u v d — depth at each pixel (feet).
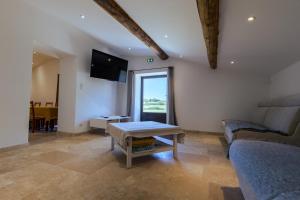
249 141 5.54
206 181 6.57
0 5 9.47
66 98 14.78
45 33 11.93
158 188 5.98
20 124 10.43
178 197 5.45
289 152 4.23
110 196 5.41
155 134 8.63
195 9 8.01
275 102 11.61
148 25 11.11
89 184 6.14
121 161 8.54
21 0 10.46
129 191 5.74
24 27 10.63
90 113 16.11
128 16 10.34
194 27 9.78
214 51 11.31
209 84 17.16
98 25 13.07
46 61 22.72
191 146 11.85
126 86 20.36
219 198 5.42
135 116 20.34
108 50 18.21
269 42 9.02
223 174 7.22
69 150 10.19
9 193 5.43
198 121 17.47
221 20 7.90
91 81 16.17
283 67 12.27
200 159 9.10
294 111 8.09
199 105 17.47
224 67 16.15
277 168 3.21
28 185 5.96
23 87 10.56
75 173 7.02
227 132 11.44
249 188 3.37
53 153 9.55
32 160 8.38
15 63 10.16
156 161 8.71
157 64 19.20
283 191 2.44
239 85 16.22
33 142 11.93
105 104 18.21
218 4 6.60
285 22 6.91
